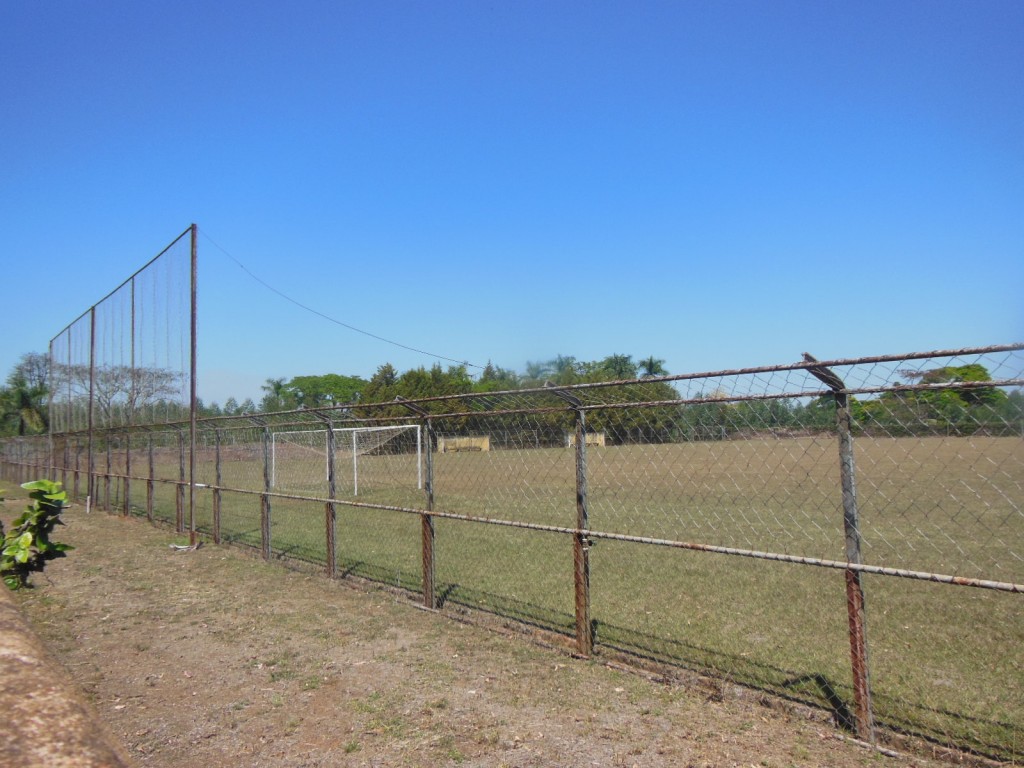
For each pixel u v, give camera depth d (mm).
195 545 11234
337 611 7043
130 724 4410
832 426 4207
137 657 5750
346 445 21531
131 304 15469
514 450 6617
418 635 6168
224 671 5375
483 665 5355
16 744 1065
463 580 8219
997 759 3707
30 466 25969
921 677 4961
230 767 3820
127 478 15938
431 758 3857
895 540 10055
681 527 10891
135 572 9352
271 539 11117
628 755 3832
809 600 7090
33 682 1303
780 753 3822
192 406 11438
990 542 9711
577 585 5441
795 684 4828
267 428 10203
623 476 6957
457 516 6547
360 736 4168
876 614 6574
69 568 9719
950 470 13781
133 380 15453
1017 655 5406
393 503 15398
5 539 8320
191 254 11773
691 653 5523
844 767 3654
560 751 3902
